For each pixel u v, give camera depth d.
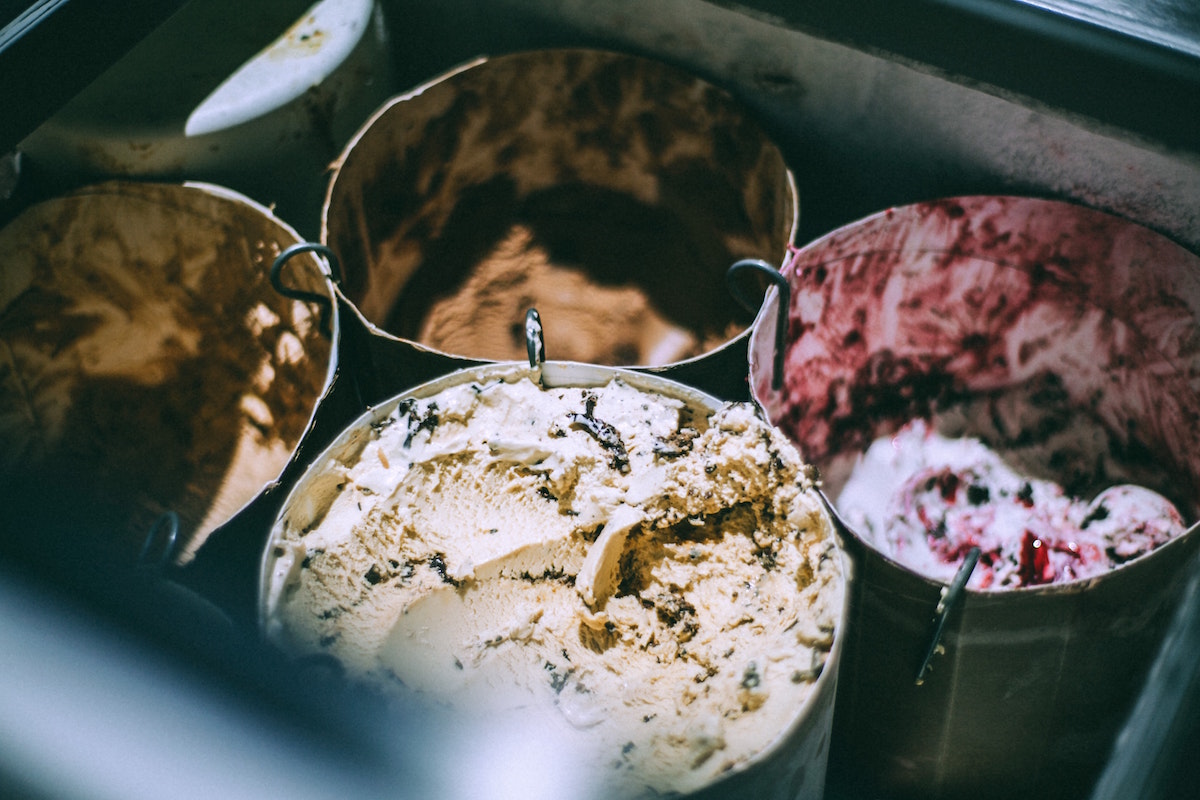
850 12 0.72
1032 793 1.01
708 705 0.69
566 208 1.36
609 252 1.35
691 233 1.32
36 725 0.39
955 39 0.70
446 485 0.80
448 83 1.17
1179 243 1.08
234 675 0.48
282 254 0.95
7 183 1.22
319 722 0.50
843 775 1.07
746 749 0.65
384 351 0.97
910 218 1.11
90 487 1.29
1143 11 0.67
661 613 0.75
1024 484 1.21
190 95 1.17
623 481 0.78
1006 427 1.25
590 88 1.24
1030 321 1.20
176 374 1.32
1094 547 1.13
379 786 0.48
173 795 0.39
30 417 1.29
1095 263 1.11
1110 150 1.05
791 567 0.75
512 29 1.32
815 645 0.69
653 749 0.67
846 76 1.14
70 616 0.48
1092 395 1.21
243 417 1.30
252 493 1.26
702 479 0.77
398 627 0.73
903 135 1.16
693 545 0.78
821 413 1.24
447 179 1.29
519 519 0.79
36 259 1.22
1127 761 0.74
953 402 1.27
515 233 1.36
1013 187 1.14
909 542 1.17
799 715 0.66
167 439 1.31
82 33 0.73
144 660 0.45
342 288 1.09
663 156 1.29
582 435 0.80
